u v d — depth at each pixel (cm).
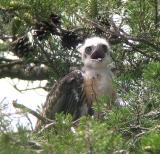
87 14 1289
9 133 807
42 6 1245
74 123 1036
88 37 1470
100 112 1068
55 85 1460
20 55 1443
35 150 812
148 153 828
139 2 1273
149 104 1054
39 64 1495
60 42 1421
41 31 1377
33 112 1053
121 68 1398
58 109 1440
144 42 1277
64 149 791
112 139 803
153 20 1283
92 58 1453
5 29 1359
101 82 1434
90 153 787
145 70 1032
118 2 1302
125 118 991
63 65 1449
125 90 1144
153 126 977
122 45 1412
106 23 1324
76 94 1434
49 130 993
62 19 1345
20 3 1234
